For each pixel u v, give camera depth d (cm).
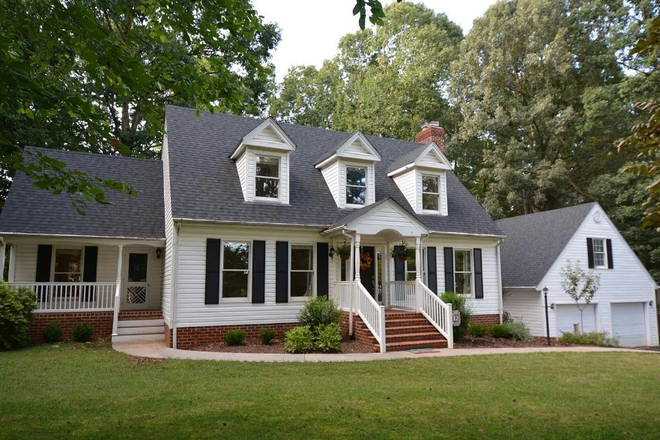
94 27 436
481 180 3528
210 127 1744
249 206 1465
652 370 995
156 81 529
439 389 779
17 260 1482
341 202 1623
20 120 1792
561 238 2064
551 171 2806
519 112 2975
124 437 518
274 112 3372
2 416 593
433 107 3366
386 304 1622
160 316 1507
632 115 2675
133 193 526
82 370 918
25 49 595
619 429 569
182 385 786
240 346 1288
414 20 3734
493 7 3195
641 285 2200
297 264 1521
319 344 1212
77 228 1439
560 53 2889
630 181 2586
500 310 1794
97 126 475
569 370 983
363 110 3366
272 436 527
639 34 2552
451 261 1734
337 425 570
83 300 1516
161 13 613
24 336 1232
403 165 1805
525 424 586
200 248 1366
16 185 1517
